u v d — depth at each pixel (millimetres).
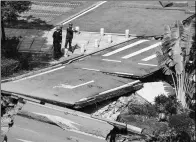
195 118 70562
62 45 83312
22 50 81188
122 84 70438
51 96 65562
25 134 59000
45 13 97500
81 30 89125
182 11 99062
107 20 94312
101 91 67812
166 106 68125
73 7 101500
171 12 98438
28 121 60812
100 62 76875
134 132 62531
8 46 78812
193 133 66688
